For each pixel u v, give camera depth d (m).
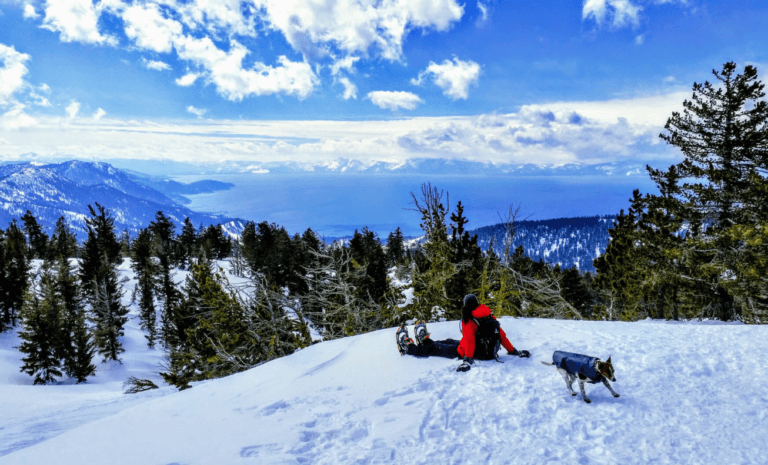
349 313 16.06
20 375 41.78
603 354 5.66
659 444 3.38
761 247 15.70
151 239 85.44
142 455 3.62
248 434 4.02
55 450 3.79
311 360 7.59
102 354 50.56
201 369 21.44
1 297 52.34
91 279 57.16
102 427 4.36
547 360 5.57
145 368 48.94
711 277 17.52
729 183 17.91
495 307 13.15
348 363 6.34
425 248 15.27
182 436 4.04
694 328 6.69
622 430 3.66
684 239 18.42
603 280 23.52
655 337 6.25
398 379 5.39
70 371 42.09
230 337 17.16
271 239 68.50
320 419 4.33
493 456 3.37
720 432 3.49
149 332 60.38
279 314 17.41
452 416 4.17
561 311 15.66
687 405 4.02
